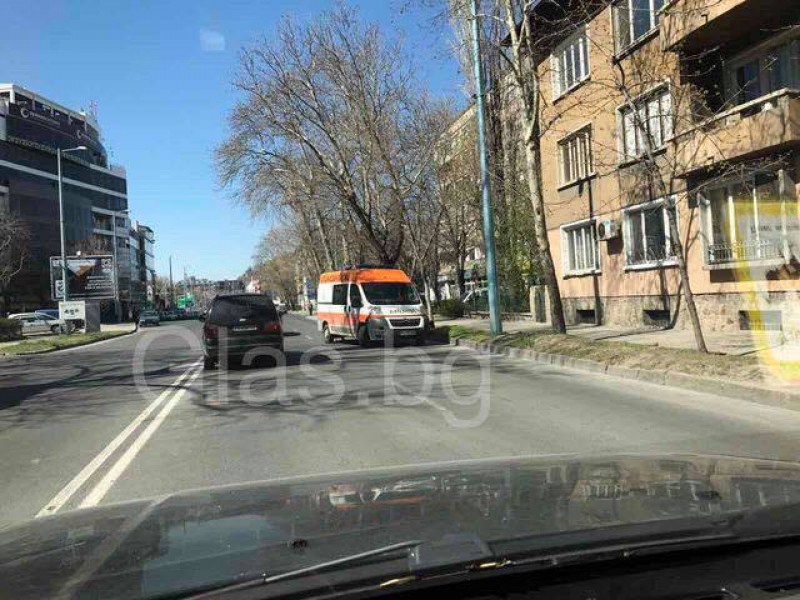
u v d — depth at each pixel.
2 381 16.61
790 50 14.66
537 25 22.03
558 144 23.59
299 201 31.38
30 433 9.25
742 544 2.16
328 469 6.60
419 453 7.12
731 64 16.30
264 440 8.03
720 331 16.44
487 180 20.45
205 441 8.13
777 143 13.43
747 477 3.00
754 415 8.59
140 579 1.99
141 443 8.19
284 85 25.67
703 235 16.64
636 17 18.14
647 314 19.53
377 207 29.30
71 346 31.50
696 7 14.69
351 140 27.58
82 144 98.38
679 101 13.52
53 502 5.91
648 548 2.09
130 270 115.38
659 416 8.73
